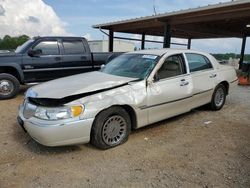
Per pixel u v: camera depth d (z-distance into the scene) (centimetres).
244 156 390
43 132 363
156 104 462
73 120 369
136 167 354
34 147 418
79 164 363
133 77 469
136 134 478
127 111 440
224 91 653
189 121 558
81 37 898
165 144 434
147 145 429
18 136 465
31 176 331
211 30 1834
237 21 1412
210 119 575
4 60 768
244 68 1489
